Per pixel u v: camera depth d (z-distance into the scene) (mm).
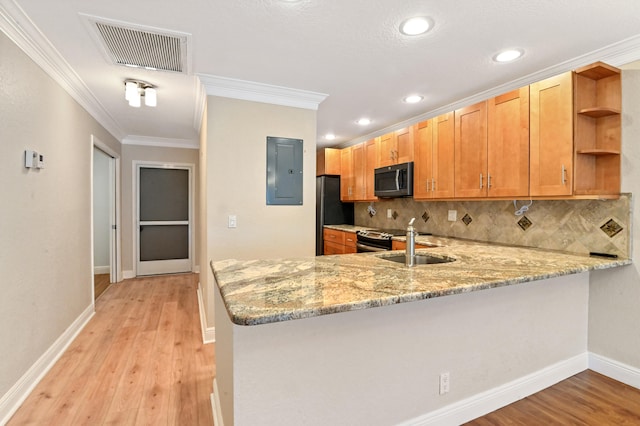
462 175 2914
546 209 2623
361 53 2268
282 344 1335
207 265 2857
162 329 3146
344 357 1466
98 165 5477
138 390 2131
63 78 2596
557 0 1678
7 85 1846
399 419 1611
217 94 2836
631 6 1728
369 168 4371
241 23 1898
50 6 1732
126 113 3744
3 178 1815
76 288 3006
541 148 2301
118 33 2008
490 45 2150
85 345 2781
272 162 3062
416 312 1639
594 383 2205
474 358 1833
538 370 2117
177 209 5496
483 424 1792
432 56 2316
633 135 2111
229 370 1358
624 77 2143
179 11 1784
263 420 1312
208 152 2828
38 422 1817
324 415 1429
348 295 1253
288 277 1534
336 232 4750
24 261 2047
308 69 2545
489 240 3104
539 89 2312
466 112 2877
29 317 2105
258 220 3023
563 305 2240
